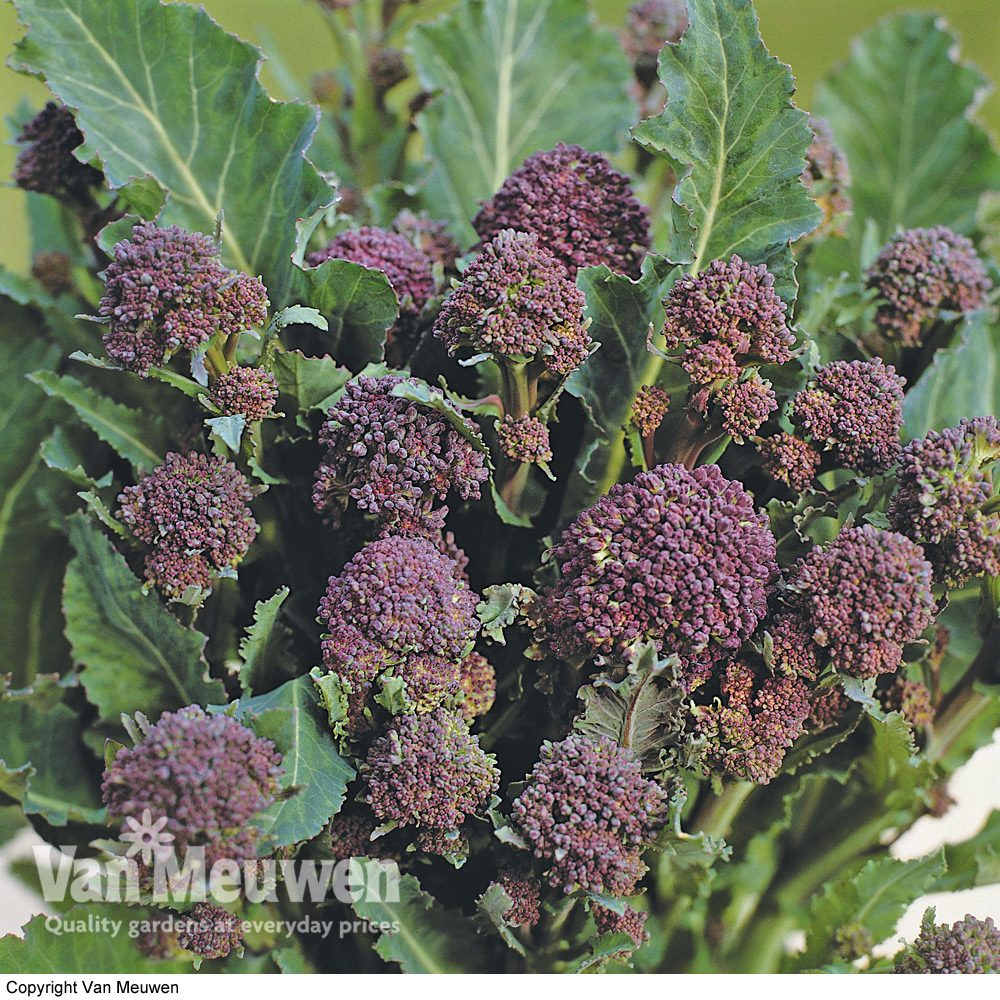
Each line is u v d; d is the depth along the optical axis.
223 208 0.91
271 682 0.88
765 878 0.94
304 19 1.71
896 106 1.05
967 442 0.85
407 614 0.83
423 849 0.85
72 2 0.90
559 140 1.02
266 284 0.90
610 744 0.84
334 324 0.89
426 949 0.87
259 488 0.86
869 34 1.06
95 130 0.90
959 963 0.86
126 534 0.86
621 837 0.84
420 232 0.93
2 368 0.95
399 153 1.03
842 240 1.04
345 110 1.04
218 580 0.87
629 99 1.01
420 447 0.84
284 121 0.90
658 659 0.84
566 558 0.85
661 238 0.96
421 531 0.86
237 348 0.89
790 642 0.84
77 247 0.99
